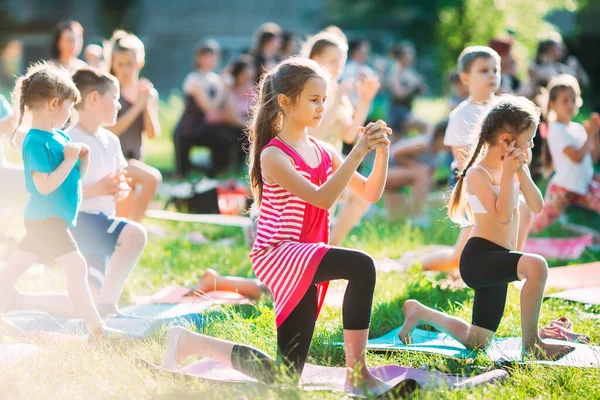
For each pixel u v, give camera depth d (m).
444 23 29.38
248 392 5.50
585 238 12.13
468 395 5.65
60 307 8.19
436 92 42.56
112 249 8.10
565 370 6.27
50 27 52.59
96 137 8.27
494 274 6.86
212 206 14.34
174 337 6.23
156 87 51.25
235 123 19.23
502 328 7.76
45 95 7.06
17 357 6.25
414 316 7.32
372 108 24.81
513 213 7.08
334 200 5.80
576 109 11.97
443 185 16.92
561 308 8.48
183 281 9.98
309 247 5.85
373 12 48.91
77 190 7.21
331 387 5.75
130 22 51.59
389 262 11.12
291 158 6.00
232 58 50.31
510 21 28.56
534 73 16.89
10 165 9.37
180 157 19.17
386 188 14.32
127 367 6.04
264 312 7.83
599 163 16.05
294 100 6.04
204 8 51.25
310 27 50.62
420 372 6.20
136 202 10.59
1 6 52.69
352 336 5.81
